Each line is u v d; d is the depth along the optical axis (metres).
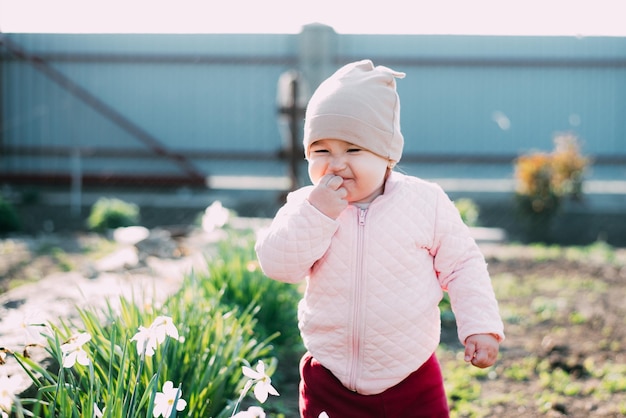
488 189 14.01
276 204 13.52
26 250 9.03
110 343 2.81
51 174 15.53
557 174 12.02
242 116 15.88
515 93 15.46
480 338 2.33
